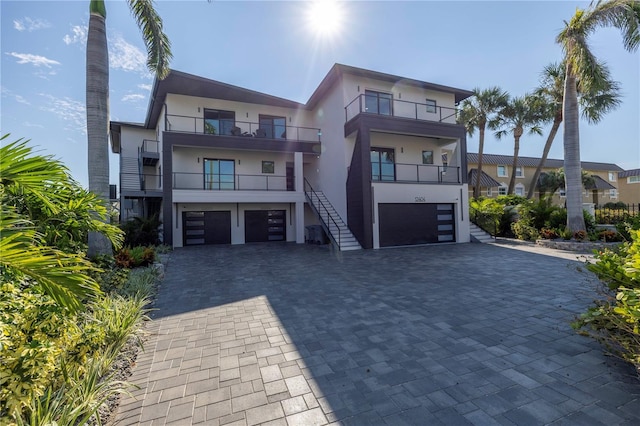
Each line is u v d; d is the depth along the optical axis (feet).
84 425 6.72
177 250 43.21
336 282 22.61
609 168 108.47
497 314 14.97
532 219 46.39
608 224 45.85
